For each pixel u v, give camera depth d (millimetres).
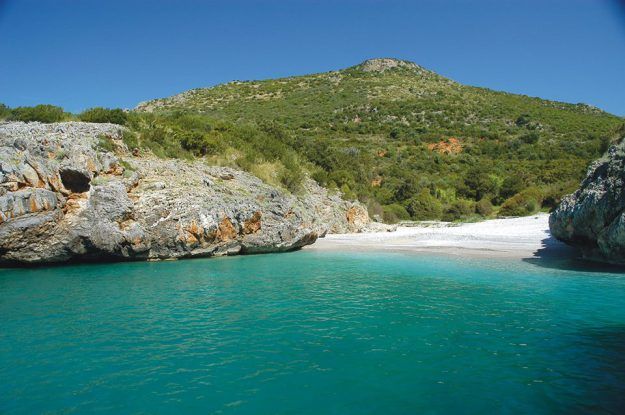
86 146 23688
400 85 142875
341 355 9391
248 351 9594
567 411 6992
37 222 20203
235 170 33531
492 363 8977
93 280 17828
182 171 28953
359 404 7227
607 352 9594
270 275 19547
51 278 18203
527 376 8328
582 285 17250
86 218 21719
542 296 15227
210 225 25125
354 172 66438
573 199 25156
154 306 13461
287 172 41188
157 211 23781
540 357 9289
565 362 9016
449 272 20516
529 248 29891
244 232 27328
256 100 125062
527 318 12320
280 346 9922
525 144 87688
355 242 36062
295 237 29922
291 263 23688
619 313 12883
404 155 85062
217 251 26141
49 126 28406
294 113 110625
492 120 108938
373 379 8195
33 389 7695
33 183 20438
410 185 66250
